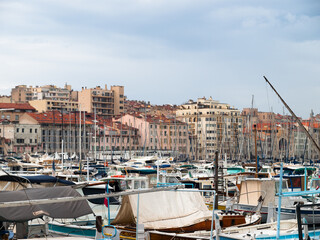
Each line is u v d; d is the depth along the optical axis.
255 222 34.94
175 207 30.56
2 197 23.34
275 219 38.47
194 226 30.22
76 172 77.25
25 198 23.58
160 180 55.53
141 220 29.03
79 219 34.78
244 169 85.50
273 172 79.12
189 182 54.00
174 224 29.70
